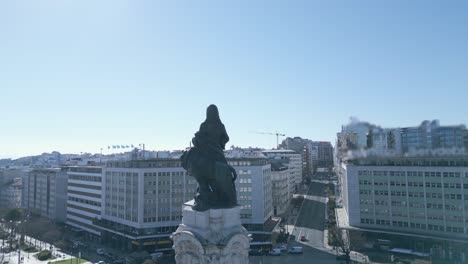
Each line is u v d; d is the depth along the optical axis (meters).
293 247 148.38
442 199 135.38
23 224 194.00
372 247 145.75
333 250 150.50
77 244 176.25
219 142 49.47
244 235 43.41
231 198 46.78
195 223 44.44
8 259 153.50
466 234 130.25
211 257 41.84
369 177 150.88
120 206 169.50
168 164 164.12
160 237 156.75
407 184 142.88
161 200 160.25
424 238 137.12
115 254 154.75
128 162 167.25
